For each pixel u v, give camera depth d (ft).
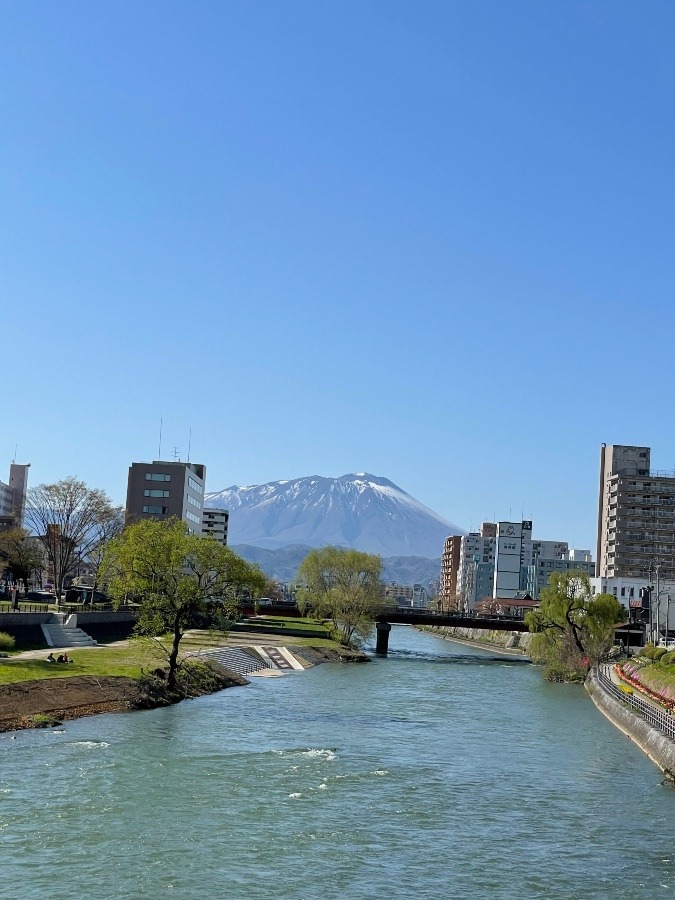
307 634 640.58
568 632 505.66
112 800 179.22
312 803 187.32
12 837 155.02
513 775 224.53
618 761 246.68
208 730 263.70
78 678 301.43
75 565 610.24
